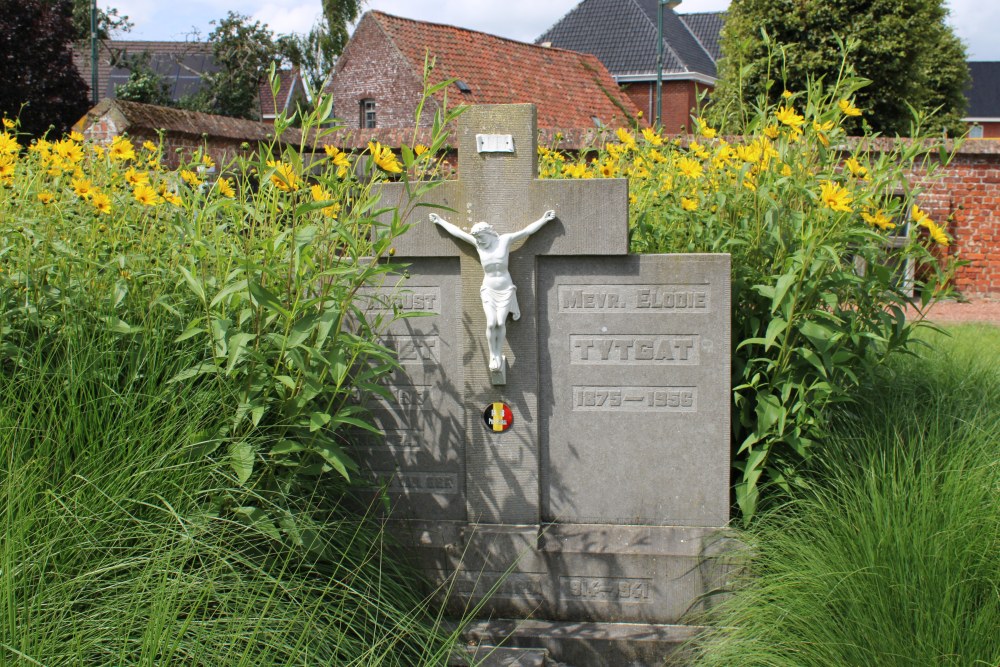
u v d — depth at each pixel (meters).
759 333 4.20
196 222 3.60
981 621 2.84
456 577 4.00
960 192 12.92
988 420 4.40
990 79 55.78
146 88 27.61
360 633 3.28
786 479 3.94
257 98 35.16
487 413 4.00
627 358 3.93
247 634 2.77
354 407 3.56
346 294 3.61
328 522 3.64
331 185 3.54
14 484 2.81
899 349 4.33
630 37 38.81
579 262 3.92
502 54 28.42
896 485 3.51
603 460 3.99
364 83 28.38
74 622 2.55
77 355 3.33
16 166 4.25
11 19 20.45
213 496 3.20
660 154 5.24
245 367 3.39
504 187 3.90
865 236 4.11
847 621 3.01
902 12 18.53
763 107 4.55
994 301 12.78
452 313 4.03
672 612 3.86
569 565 3.91
